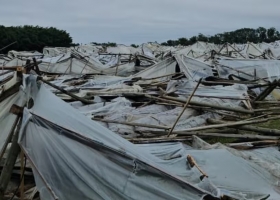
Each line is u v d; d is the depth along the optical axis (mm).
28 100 6148
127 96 14586
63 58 27359
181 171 6195
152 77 21375
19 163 6922
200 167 6750
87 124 6016
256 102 14648
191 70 21031
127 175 5352
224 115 12453
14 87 6395
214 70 21953
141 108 12930
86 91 15523
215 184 6250
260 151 8555
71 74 25625
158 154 7250
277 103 14680
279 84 15328
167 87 16031
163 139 9117
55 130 5609
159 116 11727
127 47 50875
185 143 9195
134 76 21844
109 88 16453
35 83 6234
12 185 6898
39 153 5590
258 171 7078
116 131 10086
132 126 10414
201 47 50031
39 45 67250
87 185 5395
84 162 5457
